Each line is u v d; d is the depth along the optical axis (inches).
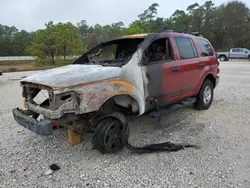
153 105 162.2
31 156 141.7
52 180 115.9
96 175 119.2
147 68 155.2
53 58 986.1
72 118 127.8
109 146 135.3
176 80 179.9
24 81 143.9
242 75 532.1
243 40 2394.2
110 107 141.9
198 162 128.3
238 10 2399.1
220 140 157.5
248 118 203.3
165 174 117.6
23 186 111.3
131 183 111.0
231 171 118.3
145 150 141.3
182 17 2810.0
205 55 225.5
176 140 159.6
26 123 133.7
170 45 180.2
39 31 965.8
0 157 140.9
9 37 3496.6
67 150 148.6
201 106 225.0
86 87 123.5
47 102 141.8
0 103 284.8
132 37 175.6
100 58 193.8
